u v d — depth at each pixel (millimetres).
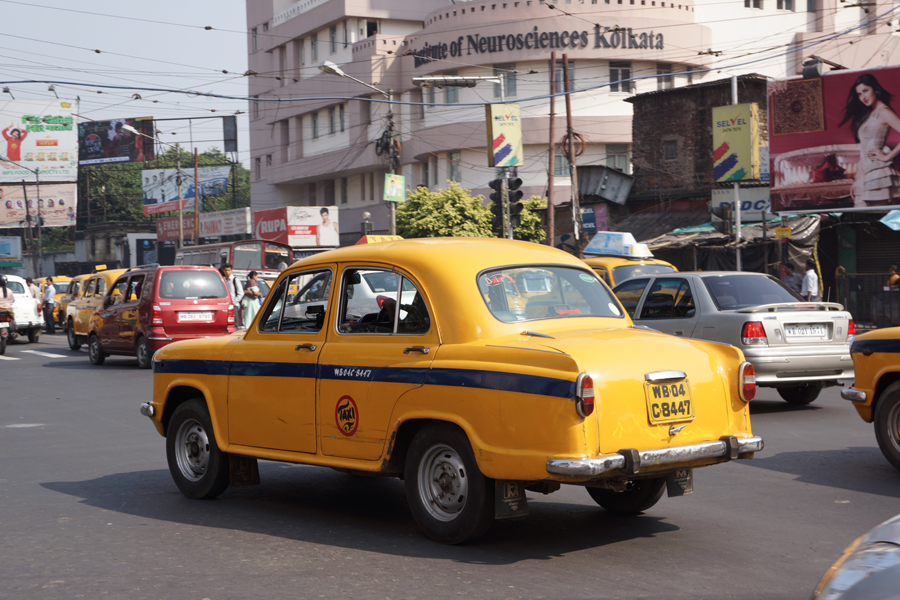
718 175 28125
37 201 71750
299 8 59344
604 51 44750
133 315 18219
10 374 17672
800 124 25844
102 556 5371
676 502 6715
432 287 5605
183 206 69500
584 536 5734
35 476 8023
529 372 4969
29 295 27203
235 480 6836
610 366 5020
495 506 5219
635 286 12266
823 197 25641
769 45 50000
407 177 51594
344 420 5805
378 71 51688
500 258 5844
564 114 45312
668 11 45812
